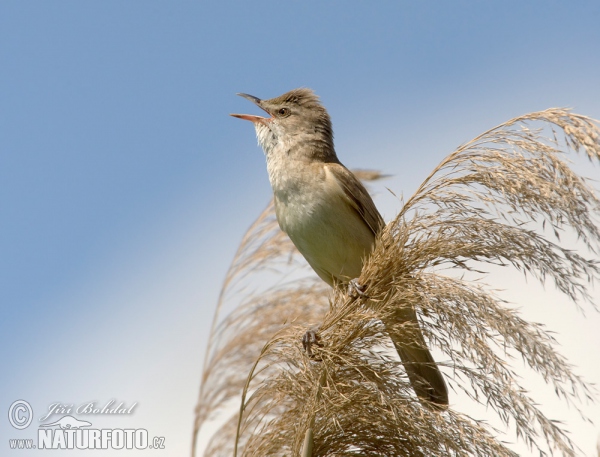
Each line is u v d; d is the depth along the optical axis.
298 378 6.54
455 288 5.87
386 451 6.28
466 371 5.73
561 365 5.39
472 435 5.69
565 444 5.32
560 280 5.73
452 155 6.34
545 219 5.86
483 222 6.09
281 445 6.64
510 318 5.61
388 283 6.47
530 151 5.94
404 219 6.53
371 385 6.20
